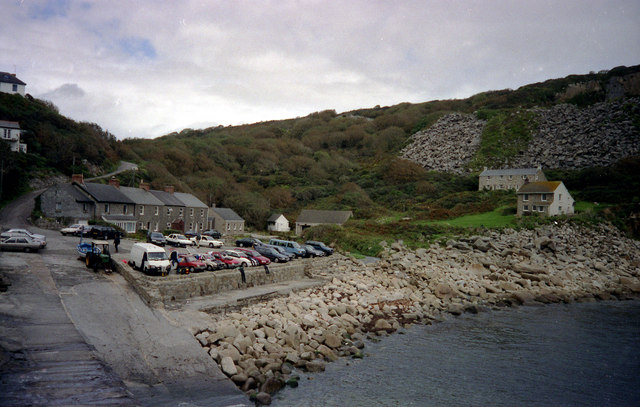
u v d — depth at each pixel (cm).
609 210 7525
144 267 3123
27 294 2498
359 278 4138
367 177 12925
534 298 4188
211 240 5381
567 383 2253
